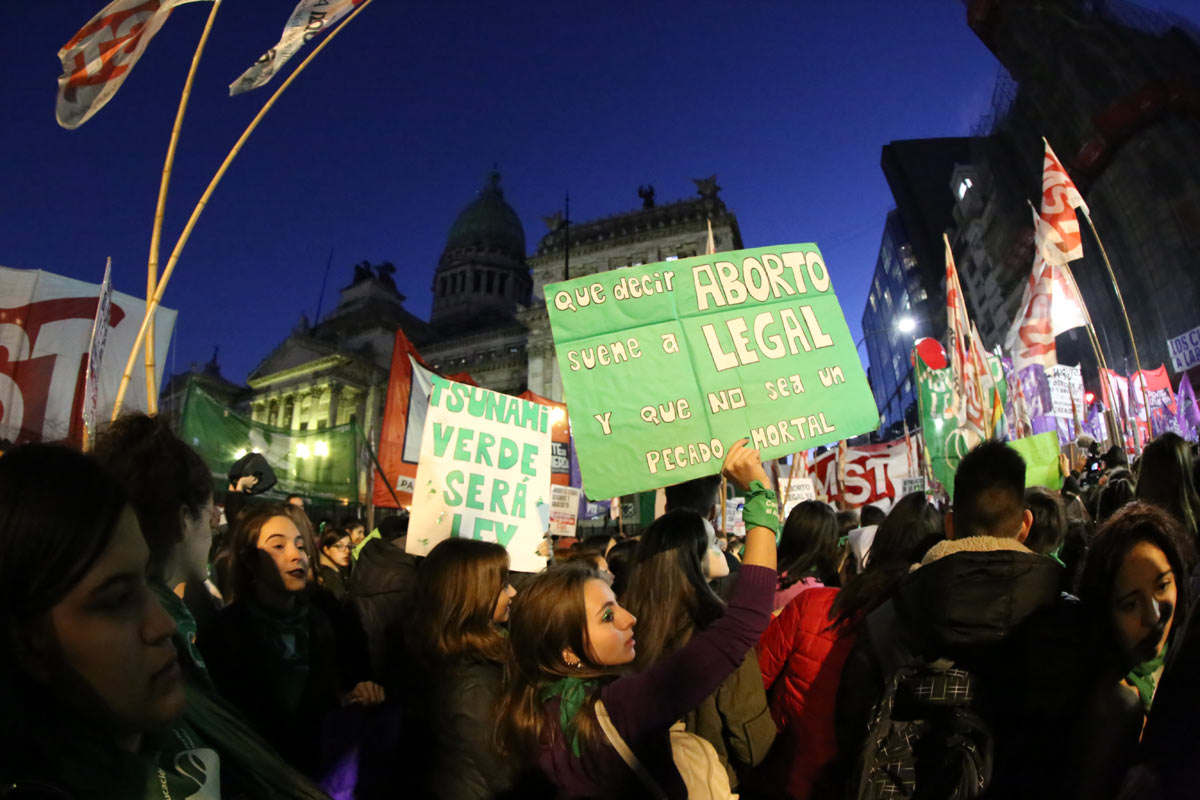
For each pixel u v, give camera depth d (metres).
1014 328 10.23
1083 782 1.84
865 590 2.57
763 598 2.21
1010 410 13.09
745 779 2.86
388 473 8.50
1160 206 38.84
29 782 0.87
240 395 64.38
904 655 2.07
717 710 2.66
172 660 1.06
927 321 84.00
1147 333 40.19
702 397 3.35
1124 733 1.82
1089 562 1.98
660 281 3.51
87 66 4.16
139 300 5.92
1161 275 39.03
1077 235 9.64
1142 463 3.45
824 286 3.67
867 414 3.49
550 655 2.13
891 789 1.97
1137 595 1.84
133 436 1.71
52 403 5.38
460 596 2.54
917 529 3.13
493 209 84.44
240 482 4.20
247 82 4.30
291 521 3.17
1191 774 0.90
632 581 2.94
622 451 3.25
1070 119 45.03
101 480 1.02
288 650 3.06
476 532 4.56
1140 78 39.47
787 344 3.51
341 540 5.48
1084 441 9.59
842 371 3.54
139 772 1.02
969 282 71.06
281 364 61.62
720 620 2.18
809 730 2.57
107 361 5.63
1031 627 1.95
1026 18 46.75
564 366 3.34
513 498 4.77
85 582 0.94
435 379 4.73
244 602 3.06
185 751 1.18
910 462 13.09
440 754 2.38
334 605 4.02
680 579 2.81
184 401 11.27
